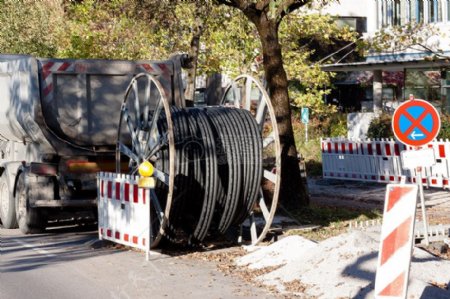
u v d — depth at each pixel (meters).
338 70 40.97
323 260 12.12
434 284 11.45
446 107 38.53
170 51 31.45
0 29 33.69
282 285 11.77
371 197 24.23
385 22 40.25
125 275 12.88
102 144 18.27
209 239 16.56
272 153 19.39
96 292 11.67
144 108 17.00
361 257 11.86
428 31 35.84
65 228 19.09
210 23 27.61
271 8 16.00
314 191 26.44
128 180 14.88
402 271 9.35
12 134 19.25
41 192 17.83
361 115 38.53
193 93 26.70
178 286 11.98
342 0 55.09
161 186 14.87
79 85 18.05
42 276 12.91
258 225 17.05
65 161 18.00
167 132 14.58
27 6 34.09
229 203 15.27
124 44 31.78
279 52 19.77
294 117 42.47
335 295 10.84
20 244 16.38
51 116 17.86
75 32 32.69
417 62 36.41
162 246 15.53
